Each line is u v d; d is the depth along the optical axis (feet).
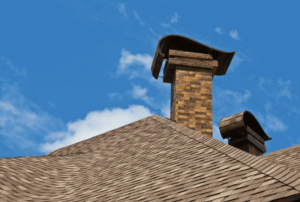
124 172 34.94
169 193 26.02
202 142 35.42
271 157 38.40
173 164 32.40
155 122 49.01
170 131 43.29
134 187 29.71
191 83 52.03
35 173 37.14
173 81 53.36
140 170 34.01
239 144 44.62
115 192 29.86
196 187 25.45
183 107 50.37
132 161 37.78
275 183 21.76
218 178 25.55
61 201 30.55
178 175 29.04
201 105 50.83
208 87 52.16
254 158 26.35
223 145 32.07
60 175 38.04
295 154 36.76
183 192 25.35
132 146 42.98
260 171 23.99
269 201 20.42
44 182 35.53
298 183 20.58
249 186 22.67
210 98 51.44
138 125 50.83
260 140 46.26
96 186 33.01
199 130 49.32
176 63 52.85
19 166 37.76
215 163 28.73
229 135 45.42
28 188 33.24
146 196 26.84
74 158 44.29
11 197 30.53
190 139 37.96
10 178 33.86
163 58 53.42
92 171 38.22
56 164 41.34
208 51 54.80
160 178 29.81
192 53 53.83
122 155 40.86
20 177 34.94
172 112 51.80
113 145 46.16
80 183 34.99
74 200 30.40
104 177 35.27
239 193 22.35
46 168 39.45
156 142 41.11
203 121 49.90
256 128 46.62
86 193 31.58
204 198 23.41
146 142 42.47
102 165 39.50
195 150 34.09
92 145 50.06
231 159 28.30
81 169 39.63
